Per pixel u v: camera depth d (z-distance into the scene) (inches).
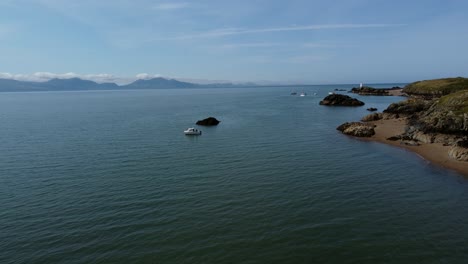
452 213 1152.2
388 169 1711.4
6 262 898.7
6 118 4638.3
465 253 899.4
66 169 1779.0
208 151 2220.7
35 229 1080.8
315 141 2529.5
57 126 3644.2
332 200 1293.1
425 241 967.6
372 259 882.8
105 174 1678.2
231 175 1636.3
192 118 4451.3
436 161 1833.2
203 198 1325.0
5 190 1448.1
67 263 890.7
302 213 1175.0
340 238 993.5
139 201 1301.7
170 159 1993.1
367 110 5032.0
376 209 1201.4
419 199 1288.1
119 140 2687.0
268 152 2159.2
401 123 3287.4
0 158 2043.6
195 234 1028.5
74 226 1096.2
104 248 958.4
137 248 955.3
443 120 2359.7
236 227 1071.6
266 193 1375.5
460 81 6195.9
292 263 871.7
